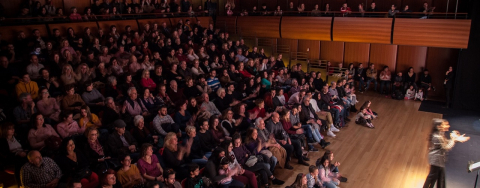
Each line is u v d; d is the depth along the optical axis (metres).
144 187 6.00
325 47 16.38
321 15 16.05
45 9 11.16
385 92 15.32
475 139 10.57
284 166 8.52
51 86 8.45
